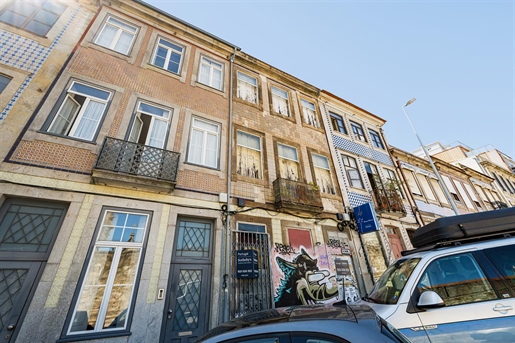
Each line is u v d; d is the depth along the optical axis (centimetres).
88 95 584
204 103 770
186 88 759
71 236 436
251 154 798
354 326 158
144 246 498
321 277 686
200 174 643
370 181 1097
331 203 867
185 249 547
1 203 412
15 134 460
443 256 302
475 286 275
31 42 566
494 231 317
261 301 569
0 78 501
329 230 795
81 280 418
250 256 573
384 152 1280
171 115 681
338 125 1191
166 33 827
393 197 1024
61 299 390
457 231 329
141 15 798
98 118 576
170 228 535
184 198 585
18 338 346
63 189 462
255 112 889
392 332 167
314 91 1161
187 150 661
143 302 446
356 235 846
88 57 626
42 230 432
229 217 623
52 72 557
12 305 368
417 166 1397
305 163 906
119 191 515
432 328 248
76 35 643
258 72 1017
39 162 461
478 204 1592
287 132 938
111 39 708
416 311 262
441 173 1516
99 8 727
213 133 744
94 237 457
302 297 629
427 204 1229
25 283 387
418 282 284
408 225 1045
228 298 530
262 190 736
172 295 488
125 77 659
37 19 609
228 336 172
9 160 437
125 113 608
